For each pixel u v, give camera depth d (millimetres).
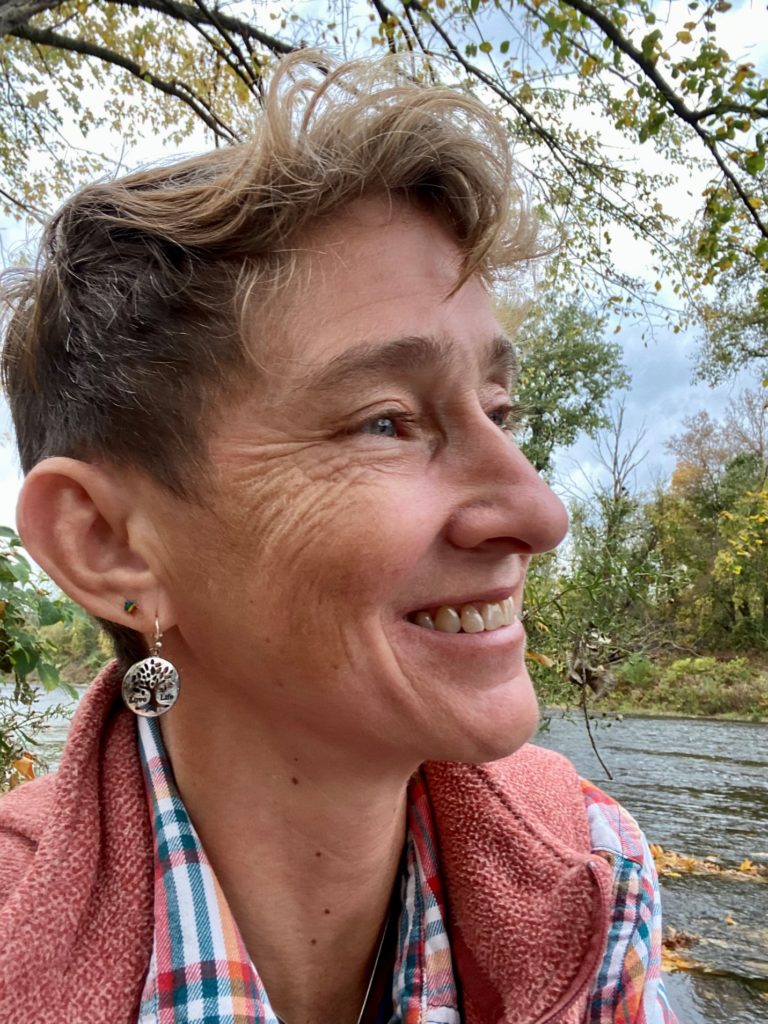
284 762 806
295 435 711
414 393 737
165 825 795
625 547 4340
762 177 5191
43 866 720
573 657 4047
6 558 2277
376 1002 911
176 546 756
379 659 713
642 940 960
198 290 722
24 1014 653
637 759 9180
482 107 776
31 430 892
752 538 9867
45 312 823
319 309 709
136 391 743
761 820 6609
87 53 5305
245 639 739
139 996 714
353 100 731
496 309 988
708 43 4066
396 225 739
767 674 14594
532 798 1061
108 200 779
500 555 757
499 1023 849
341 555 694
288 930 851
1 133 5598
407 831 965
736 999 3576
